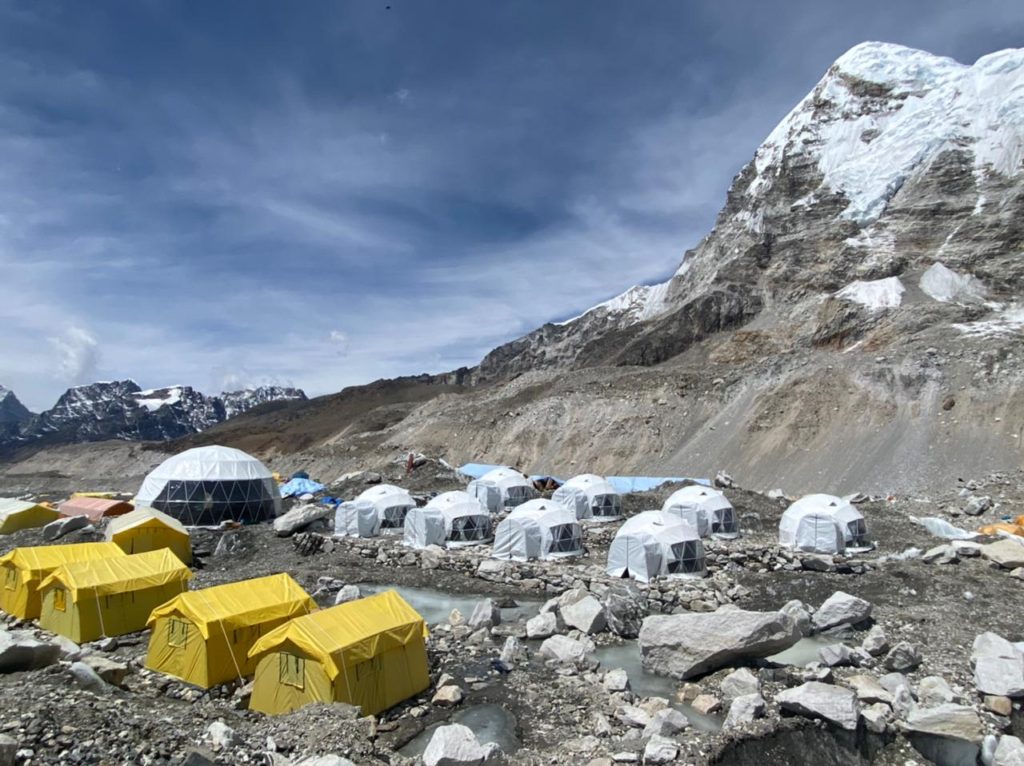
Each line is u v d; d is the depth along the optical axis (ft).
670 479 185.26
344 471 352.69
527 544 104.27
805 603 76.84
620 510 141.28
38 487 384.68
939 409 223.51
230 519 139.03
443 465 200.54
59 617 65.98
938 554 88.07
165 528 100.63
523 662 58.29
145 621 68.13
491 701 50.16
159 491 139.03
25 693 36.17
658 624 57.98
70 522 118.73
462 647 62.49
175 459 146.30
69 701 35.94
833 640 63.52
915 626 65.46
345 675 45.88
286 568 98.02
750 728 42.86
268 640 48.34
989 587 77.00
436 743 37.88
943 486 188.24
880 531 111.65
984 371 229.86
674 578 88.53
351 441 407.23
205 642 52.44
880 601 75.15
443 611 77.77
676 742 40.88
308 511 126.31
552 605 72.49
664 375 313.32
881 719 45.55
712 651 54.24
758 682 49.75
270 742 37.42
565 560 103.24
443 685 52.90
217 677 52.60
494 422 331.16
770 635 54.49
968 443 204.23
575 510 139.13
